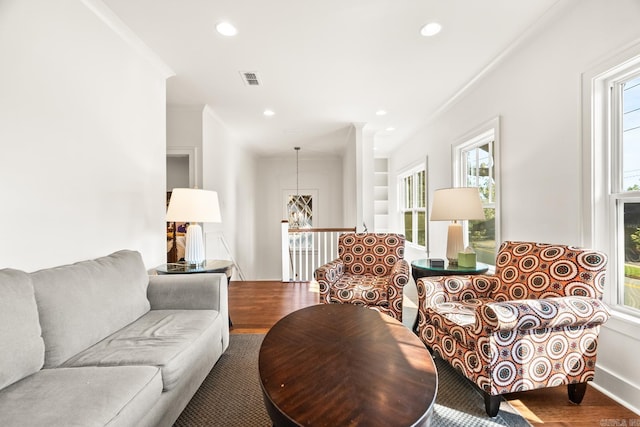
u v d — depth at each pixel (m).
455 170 3.51
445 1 1.85
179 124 3.62
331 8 1.91
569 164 1.93
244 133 4.96
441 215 2.49
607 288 1.74
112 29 2.04
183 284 1.97
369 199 4.81
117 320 1.56
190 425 1.43
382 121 4.28
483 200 3.13
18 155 1.42
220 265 2.62
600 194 1.77
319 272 2.43
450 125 3.63
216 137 4.16
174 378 1.28
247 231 6.20
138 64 2.35
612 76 1.71
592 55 1.75
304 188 7.30
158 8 1.90
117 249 2.10
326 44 2.32
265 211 7.30
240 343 2.35
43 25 1.54
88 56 1.84
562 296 1.60
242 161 5.80
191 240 2.65
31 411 0.91
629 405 1.54
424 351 1.24
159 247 2.66
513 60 2.45
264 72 2.78
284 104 3.60
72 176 1.72
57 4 1.62
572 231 1.91
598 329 1.55
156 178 2.61
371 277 2.81
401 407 0.88
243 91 3.21
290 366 1.12
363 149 4.81
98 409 0.93
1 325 1.02
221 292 2.01
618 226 1.71
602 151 1.76
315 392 0.95
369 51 2.42
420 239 5.05
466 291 2.05
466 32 2.17
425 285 1.97
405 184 5.79
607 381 1.66
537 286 1.75
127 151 2.21
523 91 2.34
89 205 1.84
